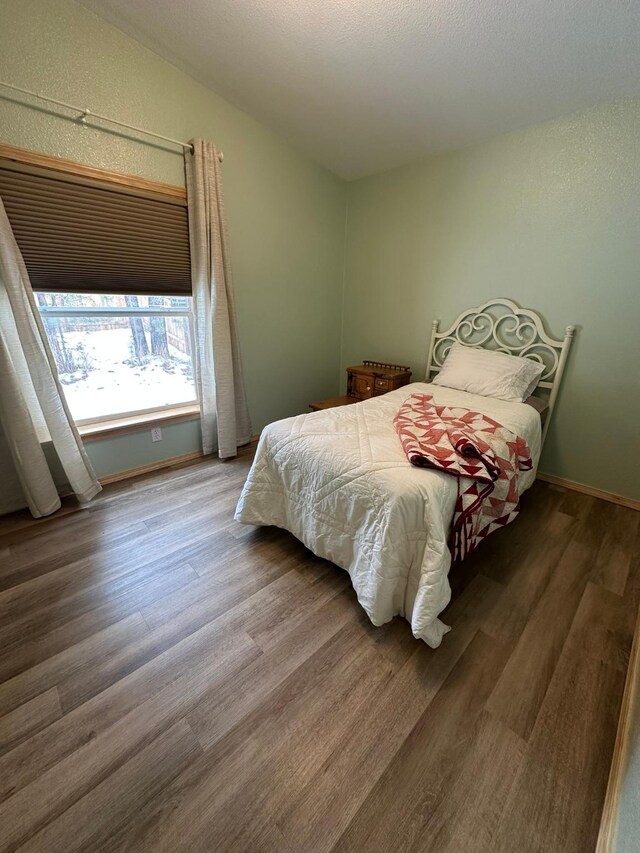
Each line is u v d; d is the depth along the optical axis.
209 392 2.63
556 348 2.41
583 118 2.04
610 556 1.81
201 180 2.16
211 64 1.96
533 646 1.32
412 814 0.88
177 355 2.64
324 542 1.54
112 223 1.97
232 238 2.52
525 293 2.47
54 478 2.13
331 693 1.15
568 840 0.84
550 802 0.91
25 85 1.60
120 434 2.37
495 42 1.64
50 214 1.77
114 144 1.89
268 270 2.83
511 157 2.33
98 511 2.08
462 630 1.38
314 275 3.22
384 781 0.94
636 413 2.21
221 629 1.37
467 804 0.90
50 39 1.62
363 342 3.56
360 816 0.88
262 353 3.03
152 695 1.13
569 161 2.13
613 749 1.01
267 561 1.73
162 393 2.62
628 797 0.79
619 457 2.31
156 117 2.00
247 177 2.49
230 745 1.01
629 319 2.13
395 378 2.97
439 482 1.31
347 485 1.41
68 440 2.00
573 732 1.06
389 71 1.88
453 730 1.06
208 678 1.19
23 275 1.72
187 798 0.90
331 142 2.61
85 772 0.94
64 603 1.46
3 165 1.59
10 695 1.12
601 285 2.18
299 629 1.38
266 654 1.27
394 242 3.08
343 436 1.65
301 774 0.95
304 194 2.91
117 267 2.08
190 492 2.31
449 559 1.32
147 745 1.00
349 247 3.42
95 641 1.30
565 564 1.75
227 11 1.60
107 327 2.27
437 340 3.01
